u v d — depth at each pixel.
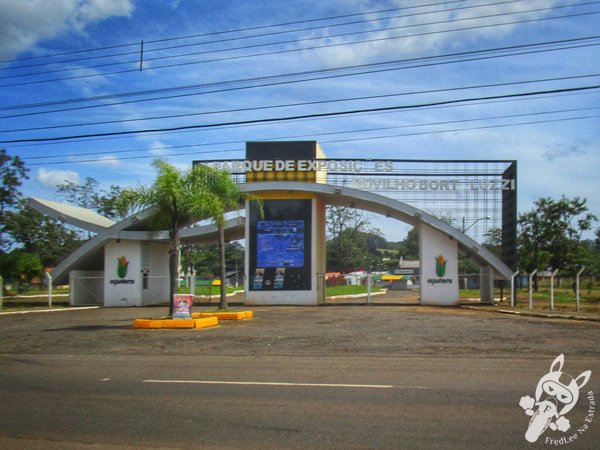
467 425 6.60
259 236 33.44
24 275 37.81
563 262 49.31
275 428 6.55
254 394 8.27
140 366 11.04
